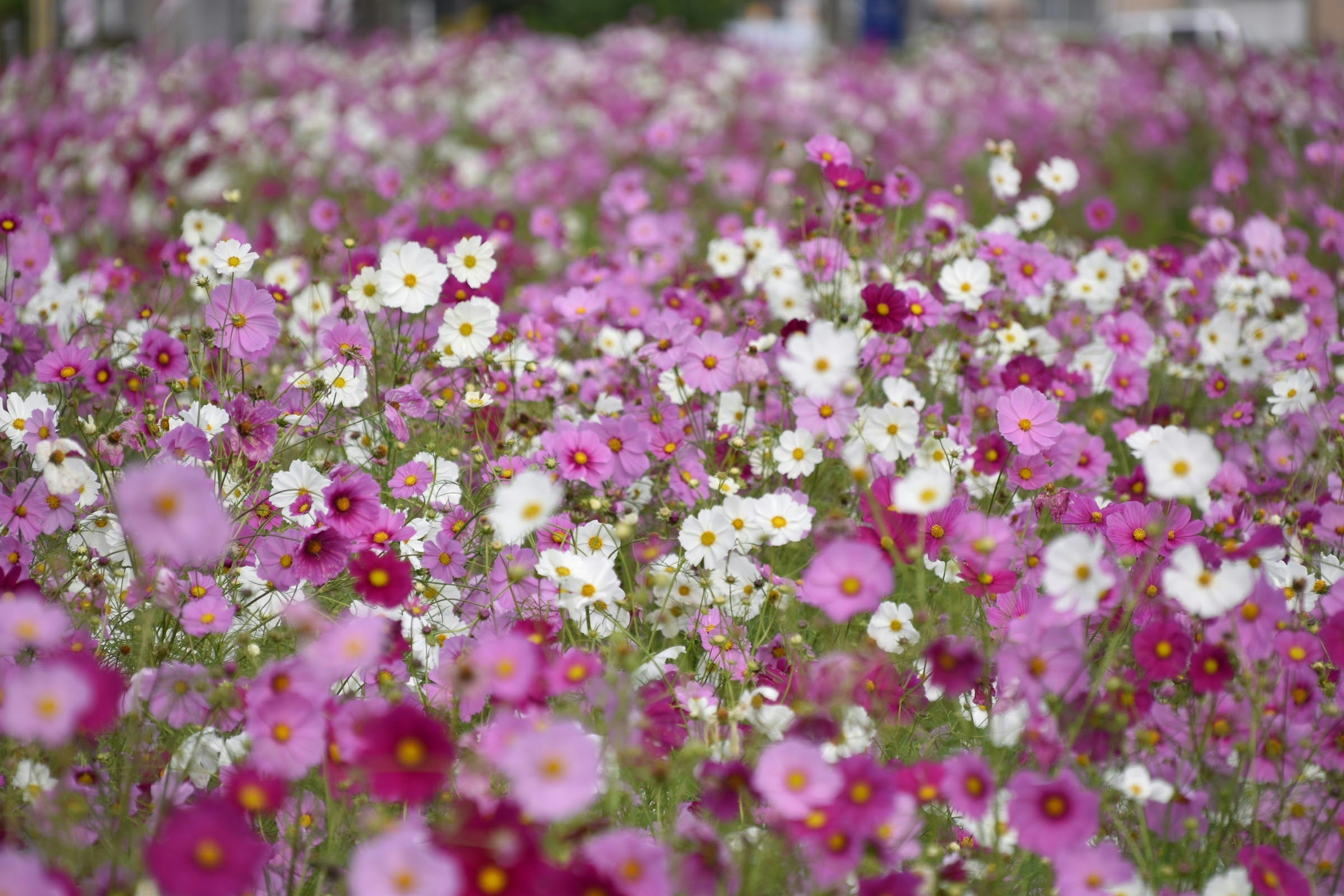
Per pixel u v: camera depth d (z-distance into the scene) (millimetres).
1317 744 2174
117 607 2316
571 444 2508
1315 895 2090
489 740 2055
